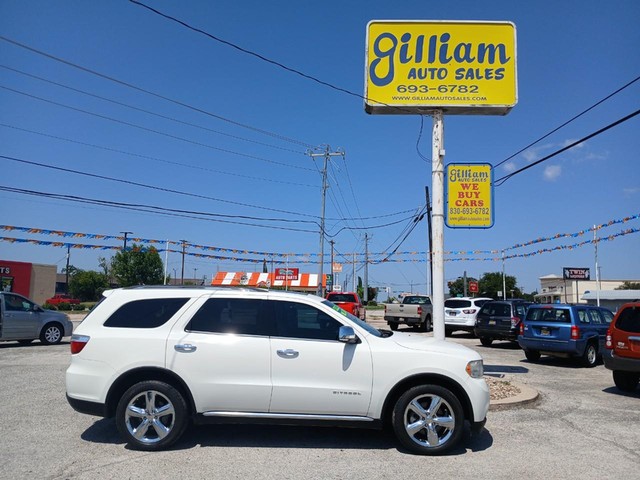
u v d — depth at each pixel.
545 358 15.45
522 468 5.41
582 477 5.17
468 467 5.42
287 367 5.85
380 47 11.30
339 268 49.31
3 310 14.95
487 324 18.78
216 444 6.03
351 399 5.83
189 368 5.83
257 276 51.69
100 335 5.98
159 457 5.55
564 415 7.88
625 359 9.52
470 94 11.13
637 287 57.59
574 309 13.69
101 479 4.90
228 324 6.05
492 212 11.64
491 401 8.23
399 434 5.82
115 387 5.88
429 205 23.98
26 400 8.06
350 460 5.57
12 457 5.49
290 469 5.25
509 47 11.24
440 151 10.91
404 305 24.58
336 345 5.94
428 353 5.97
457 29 11.26
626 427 7.18
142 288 6.37
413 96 11.16
